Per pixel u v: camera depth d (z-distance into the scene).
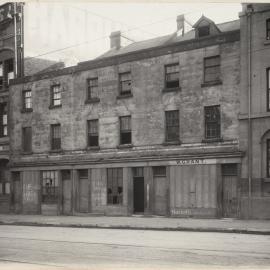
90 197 35.44
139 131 33.31
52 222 29.23
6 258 14.17
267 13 28.11
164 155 31.84
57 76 38.34
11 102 41.41
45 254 14.89
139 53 33.56
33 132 39.69
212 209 29.58
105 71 35.41
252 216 27.89
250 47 28.67
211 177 29.75
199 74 30.83
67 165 36.91
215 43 30.19
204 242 17.44
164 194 31.98
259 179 27.88
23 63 41.59
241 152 28.44
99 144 35.44
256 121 28.23
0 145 42.16
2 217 35.84
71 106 37.25
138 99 33.47
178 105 31.62
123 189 33.59
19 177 40.53
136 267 11.81
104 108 35.28
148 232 22.50
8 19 42.44
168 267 11.73
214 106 30.23
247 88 28.62
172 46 32.06
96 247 16.41
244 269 11.27
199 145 30.53
